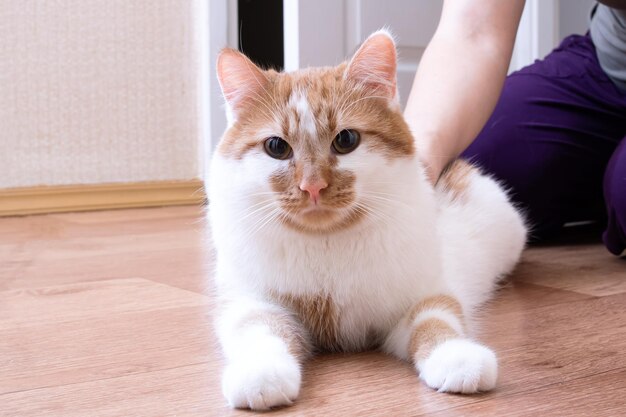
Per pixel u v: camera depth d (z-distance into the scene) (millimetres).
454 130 1557
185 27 3365
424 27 2975
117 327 1359
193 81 3408
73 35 3215
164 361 1145
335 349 1208
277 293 1168
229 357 1091
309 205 1085
